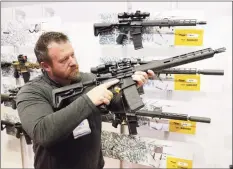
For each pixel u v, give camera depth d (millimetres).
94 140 1248
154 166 1580
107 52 1594
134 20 1396
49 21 1680
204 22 1246
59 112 869
